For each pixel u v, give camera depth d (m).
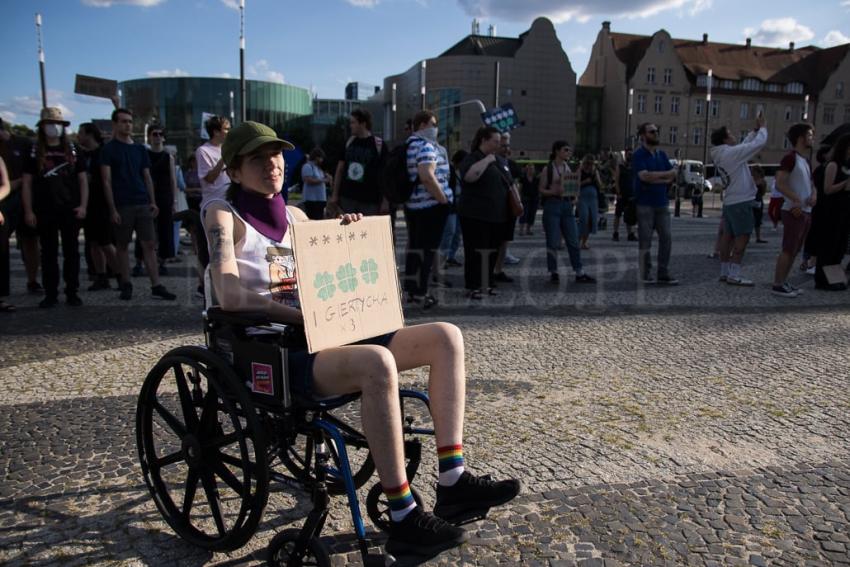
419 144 6.46
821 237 7.82
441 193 6.43
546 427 3.62
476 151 7.03
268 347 2.28
